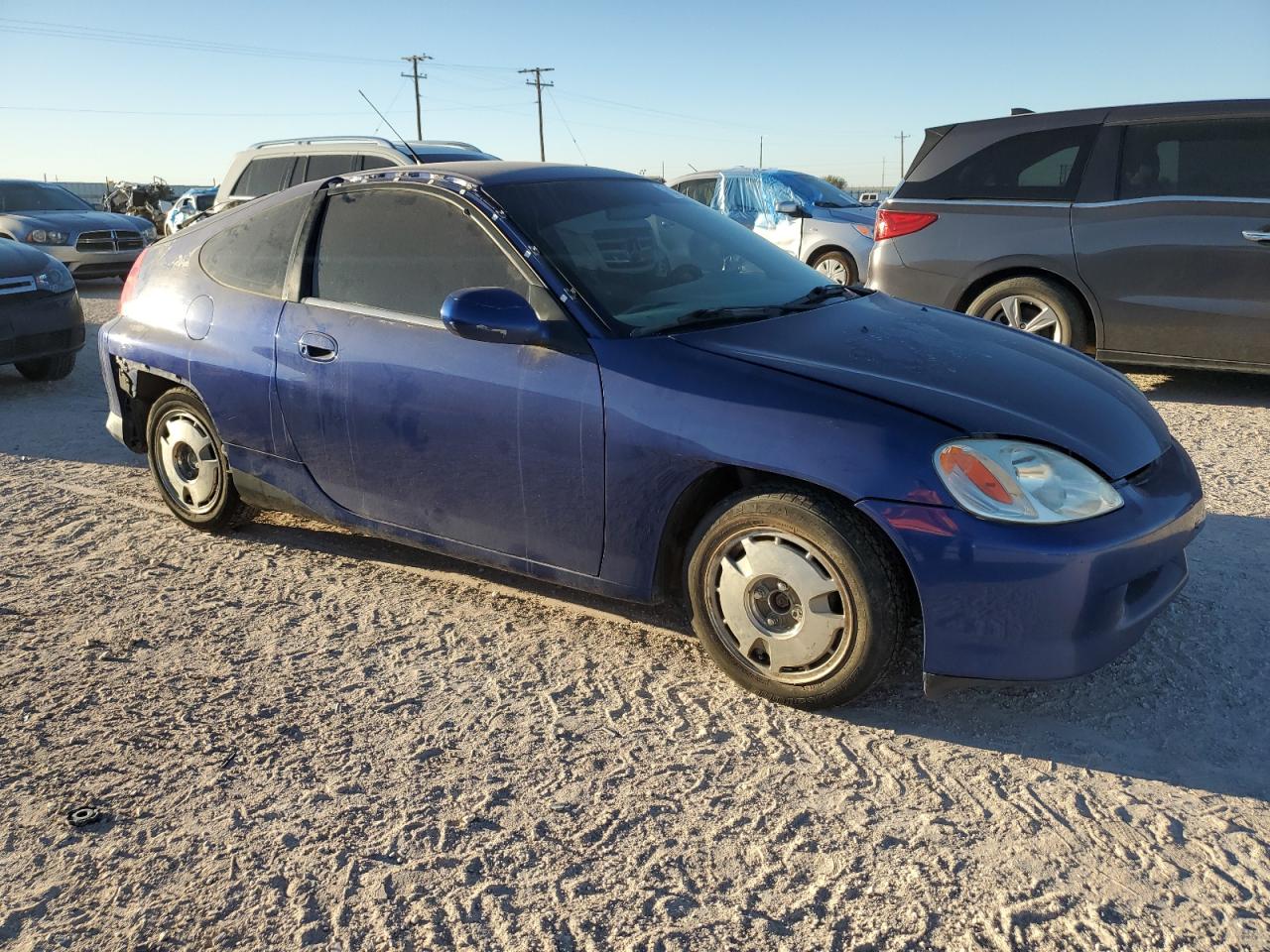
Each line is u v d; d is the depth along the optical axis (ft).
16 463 18.04
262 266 12.84
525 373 10.22
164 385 14.38
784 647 9.34
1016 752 8.88
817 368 9.53
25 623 11.55
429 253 11.30
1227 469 16.29
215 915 7.07
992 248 21.67
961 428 8.71
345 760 8.89
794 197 40.04
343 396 11.59
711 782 8.51
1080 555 8.35
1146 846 7.63
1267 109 19.17
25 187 49.08
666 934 6.85
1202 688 9.77
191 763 8.84
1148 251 20.03
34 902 7.20
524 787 8.47
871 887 7.26
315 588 12.50
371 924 6.97
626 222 11.77
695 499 9.89
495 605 11.94
